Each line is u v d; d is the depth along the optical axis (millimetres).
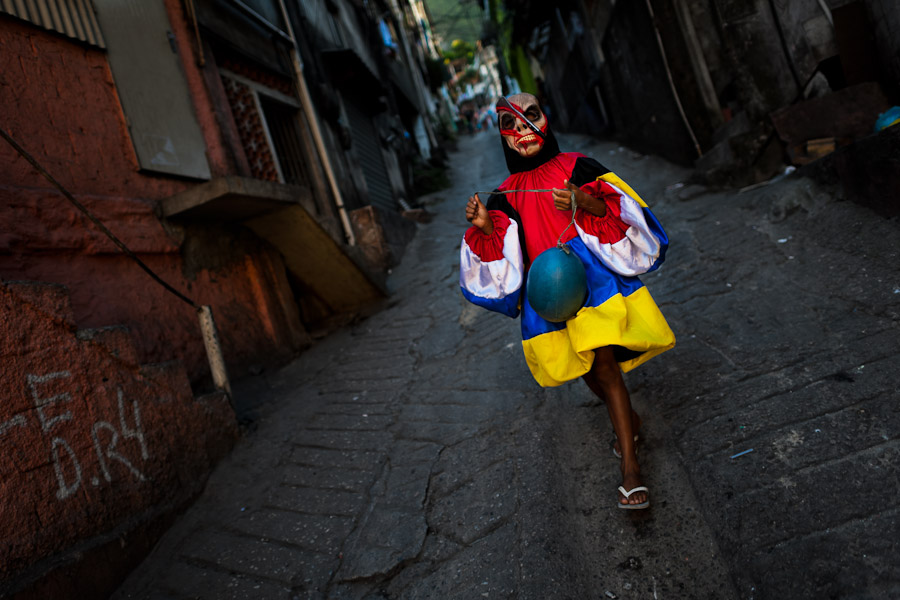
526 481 2732
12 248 3436
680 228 5551
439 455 3293
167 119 5141
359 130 10891
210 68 5941
